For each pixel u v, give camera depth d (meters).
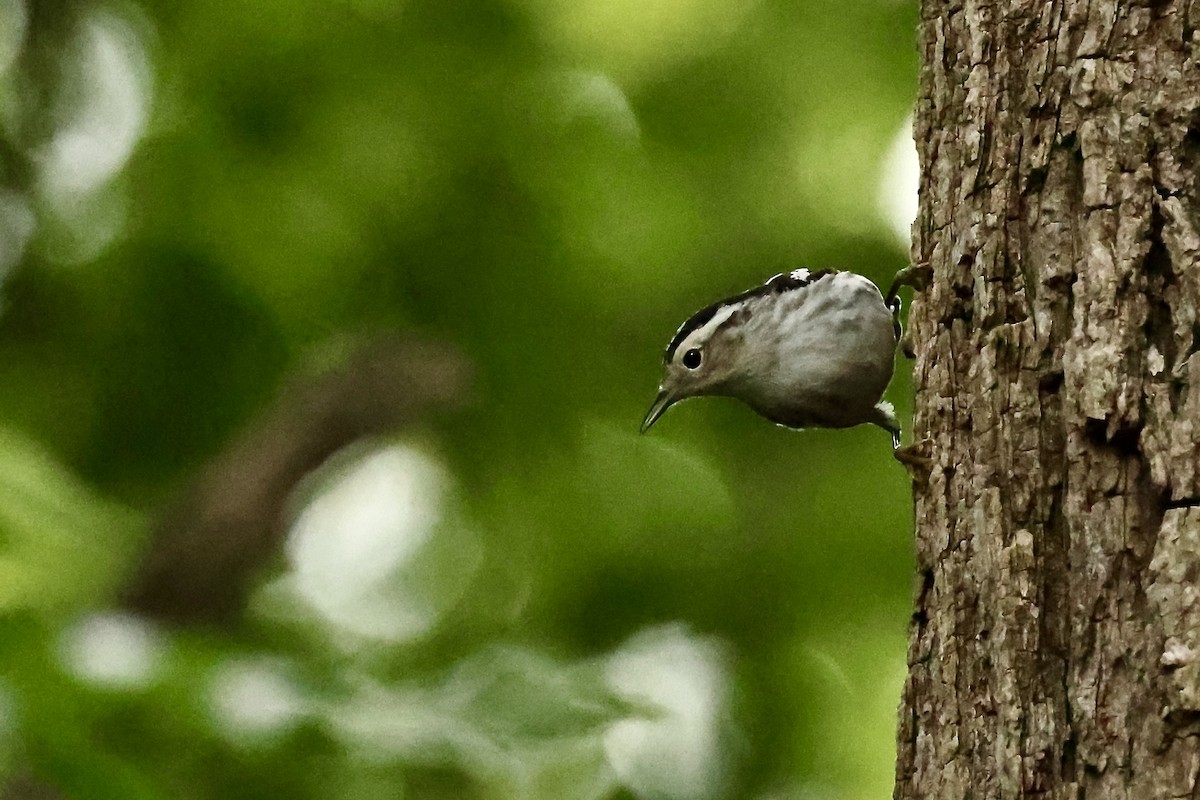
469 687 7.42
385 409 12.15
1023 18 5.98
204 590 11.12
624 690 7.44
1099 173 5.50
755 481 15.85
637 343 15.45
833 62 15.55
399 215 14.46
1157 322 5.29
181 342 14.01
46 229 14.19
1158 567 4.96
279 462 11.73
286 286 14.14
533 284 14.73
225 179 14.16
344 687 7.28
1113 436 5.23
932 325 6.14
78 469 13.67
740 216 15.56
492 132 14.67
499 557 15.98
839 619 15.33
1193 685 4.79
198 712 6.77
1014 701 5.29
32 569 7.96
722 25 15.51
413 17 14.79
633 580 15.50
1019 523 5.49
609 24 15.24
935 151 6.41
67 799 6.60
